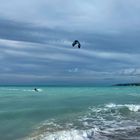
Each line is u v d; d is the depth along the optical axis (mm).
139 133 14562
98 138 13180
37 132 14867
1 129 15922
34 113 23672
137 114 23438
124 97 50938
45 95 58969
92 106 30656
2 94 62781
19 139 13281
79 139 12875
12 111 24953
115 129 15758
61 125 17234
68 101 39188
